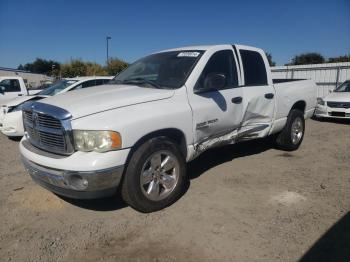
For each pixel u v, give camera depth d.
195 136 4.34
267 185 4.80
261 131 5.66
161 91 4.15
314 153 6.61
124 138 3.53
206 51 4.79
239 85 5.12
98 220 3.81
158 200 3.95
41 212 4.05
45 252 3.21
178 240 3.36
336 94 11.70
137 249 3.22
